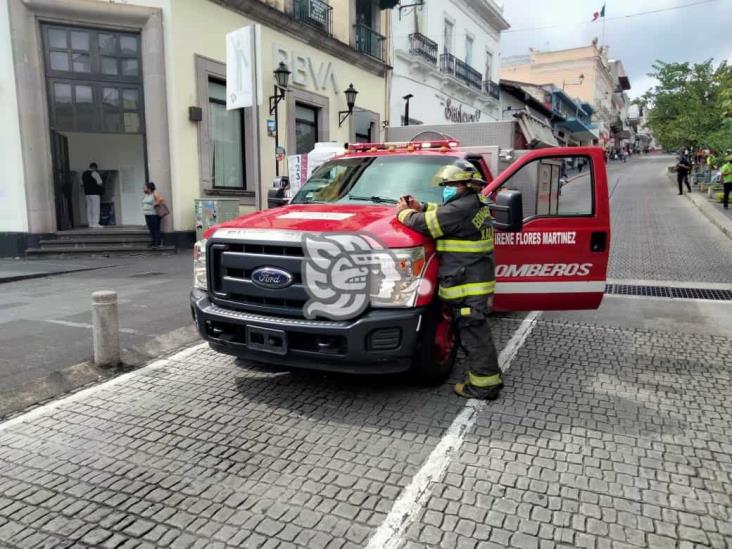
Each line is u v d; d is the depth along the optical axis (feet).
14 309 23.65
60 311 23.25
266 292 13.34
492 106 98.78
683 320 21.98
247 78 25.03
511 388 15.15
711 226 48.47
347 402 14.28
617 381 15.66
